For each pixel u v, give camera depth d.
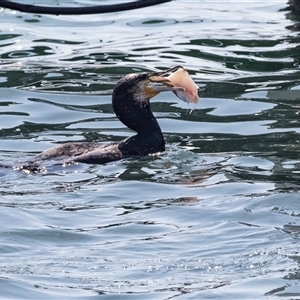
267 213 10.70
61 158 13.48
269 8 25.33
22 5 9.41
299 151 13.88
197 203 11.34
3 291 8.58
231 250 9.60
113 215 10.95
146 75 14.32
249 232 10.11
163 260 9.41
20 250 9.70
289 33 22.31
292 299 8.41
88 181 12.47
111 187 12.15
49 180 12.49
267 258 9.36
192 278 8.98
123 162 13.47
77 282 8.89
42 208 11.17
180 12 24.98
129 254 9.59
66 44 21.66
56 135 15.23
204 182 12.34
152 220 10.73
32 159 13.45
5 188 12.07
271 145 14.30
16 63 19.89
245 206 11.02
